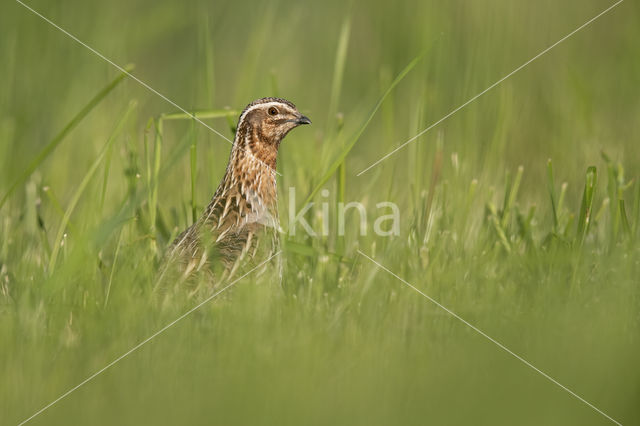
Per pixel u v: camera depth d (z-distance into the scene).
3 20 26.42
